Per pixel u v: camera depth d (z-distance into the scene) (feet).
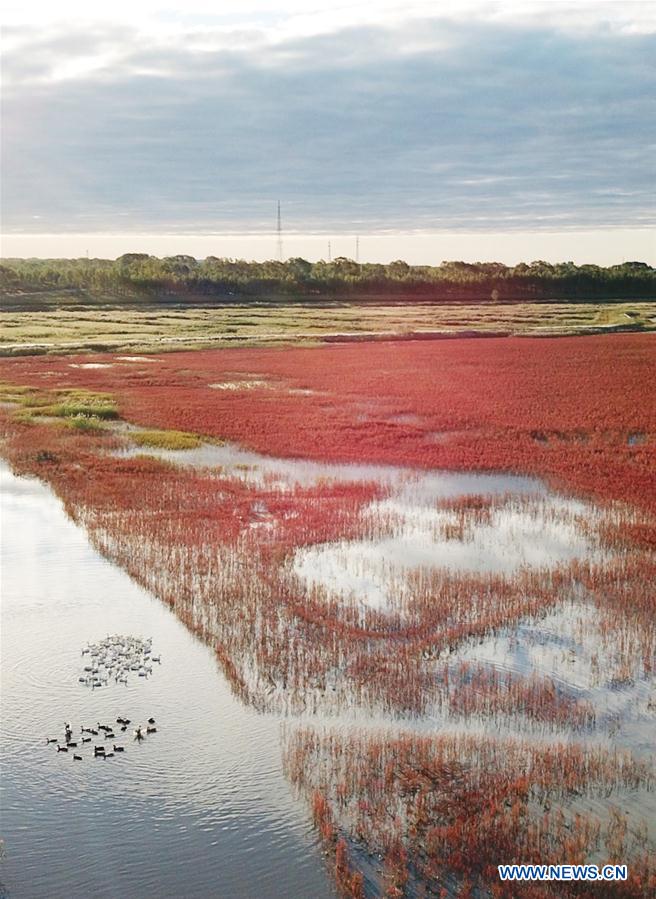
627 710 54.90
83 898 40.68
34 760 50.08
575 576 76.38
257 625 66.39
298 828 44.86
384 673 58.90
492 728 52.90
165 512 95.50
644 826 44.45
